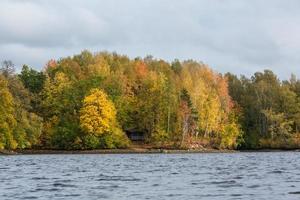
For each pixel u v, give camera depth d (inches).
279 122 5196.9
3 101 3698.3
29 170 1918.1
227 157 3361.2
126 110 4665.4
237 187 1213.7
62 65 5083.7
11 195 1088.2
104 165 2285.9
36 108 4360.2
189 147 4626.0
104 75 4741.6
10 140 3698.3
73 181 1413.6
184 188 1200.8
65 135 4210.1
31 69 4867.1
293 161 2709.2
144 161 2711.6
